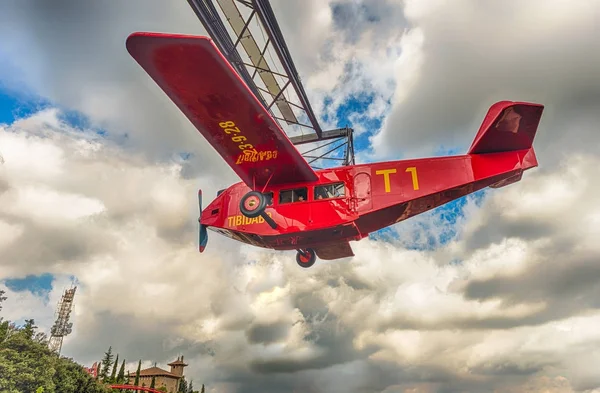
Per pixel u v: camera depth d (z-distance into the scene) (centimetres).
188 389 10044
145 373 9094
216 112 1052
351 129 2127
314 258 1500
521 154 1141
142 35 826
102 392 3219
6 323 2627
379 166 1218
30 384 2278
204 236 1420
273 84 2059
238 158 1216
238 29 1752
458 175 1149
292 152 1159
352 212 1170
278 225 1228
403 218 1248
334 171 1248
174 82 956
